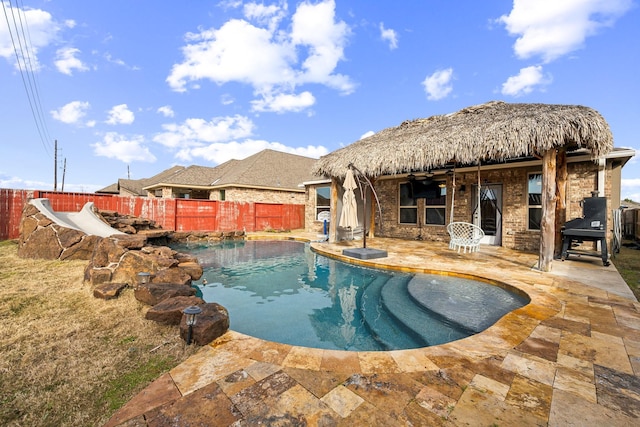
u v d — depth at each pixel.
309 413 1.90
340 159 9.77
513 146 5.91
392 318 4.37
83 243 7.15
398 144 8.34
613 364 2.46
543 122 5.64
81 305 3.90
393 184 12.80
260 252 10.58
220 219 15.61
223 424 1.80
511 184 9.45
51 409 1.93
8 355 2.58
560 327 3.20
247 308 4.86
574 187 8.07
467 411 1.91
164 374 2.34
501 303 4.49
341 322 4.28
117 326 3.26
